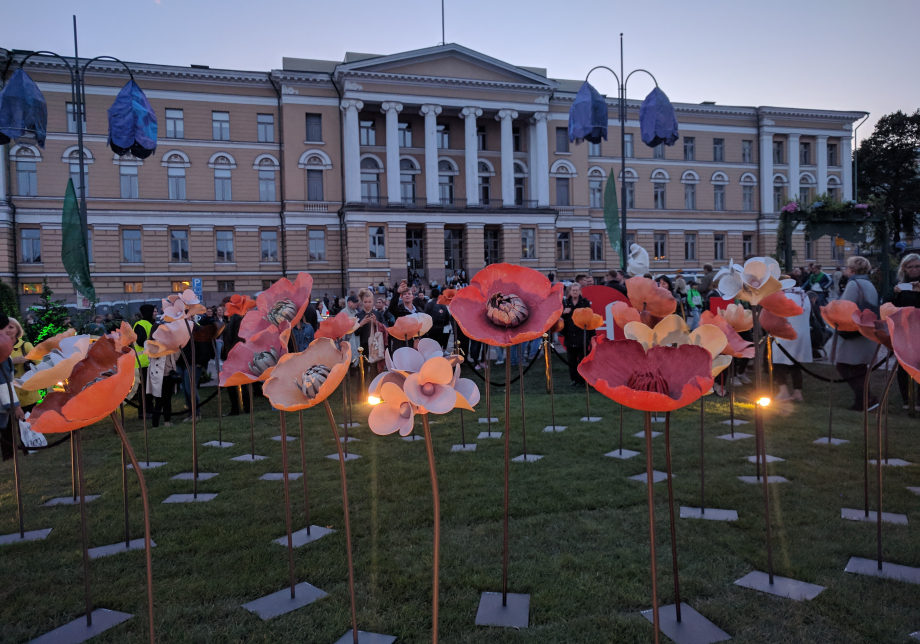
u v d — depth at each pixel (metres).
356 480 4.38
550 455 4.94
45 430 1.40
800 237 29.91
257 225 31.95
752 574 2.72
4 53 27.70
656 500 3.73
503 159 34.28
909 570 2.71
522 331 1.58
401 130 34.38
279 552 3.12
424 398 1.46
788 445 5.02
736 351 2.18
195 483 4.14
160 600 2.66
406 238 33.41
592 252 37.91
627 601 2.51
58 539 3.43
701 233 39.81
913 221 44.72
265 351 1.91
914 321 1.57
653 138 15.89
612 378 1.37
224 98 31.44
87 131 29.41
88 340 1.92
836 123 41.16
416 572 2.85
